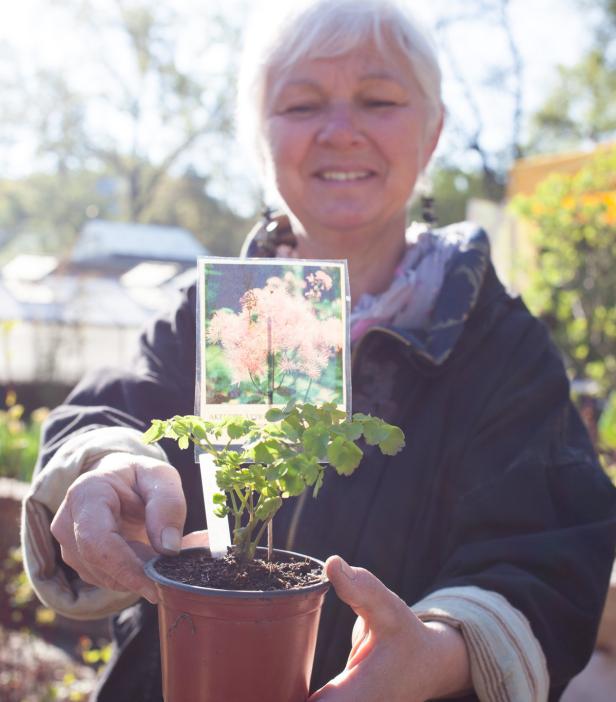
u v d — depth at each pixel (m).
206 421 0.99
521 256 5.91
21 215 30.55
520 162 7.21
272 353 1.08
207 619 0.92
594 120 25.02
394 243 1.74
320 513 1.45
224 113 26.16
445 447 1.47
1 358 12.53
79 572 1.15
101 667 3.70
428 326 1.55
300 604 0.94
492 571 1.26
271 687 0.94
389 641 1.04
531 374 1.50
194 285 1.69
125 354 13.68
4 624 3.71
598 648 2.65
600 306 5.01
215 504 1.07
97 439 1.29
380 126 1.61
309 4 1.62
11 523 4.07
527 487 1.37
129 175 28.17
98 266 15.87
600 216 4.99
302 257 1.80
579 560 1.28
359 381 1.55
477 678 1.13
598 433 4.14
